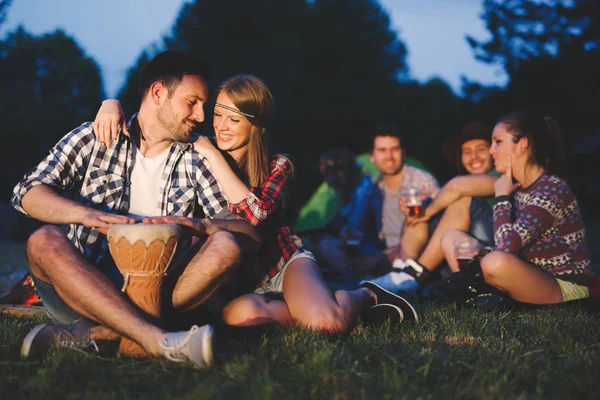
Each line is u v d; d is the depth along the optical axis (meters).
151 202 2.96
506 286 3.70
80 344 2.21
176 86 2.87
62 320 2.58
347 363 2.14
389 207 6.00
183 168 3.04
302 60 26.88
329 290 2.90
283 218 3.32
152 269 2.27
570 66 25.14
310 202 8.02
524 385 2.03
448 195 4.77
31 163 18.08
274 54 26.86
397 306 3.02
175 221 2.52
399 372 2.10
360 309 2.94
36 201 2.61
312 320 2.69
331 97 26.16
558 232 3.87
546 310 3.63
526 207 3.87
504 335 2.83
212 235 2.53
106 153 2.88
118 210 2.89
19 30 15.99
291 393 1.88
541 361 2.27
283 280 3.07
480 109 27.02
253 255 3.14
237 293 3.16
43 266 2.30
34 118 17.52
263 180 3.22
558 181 3.90
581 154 22.41
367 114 26.08
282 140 26.09
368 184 5.98
